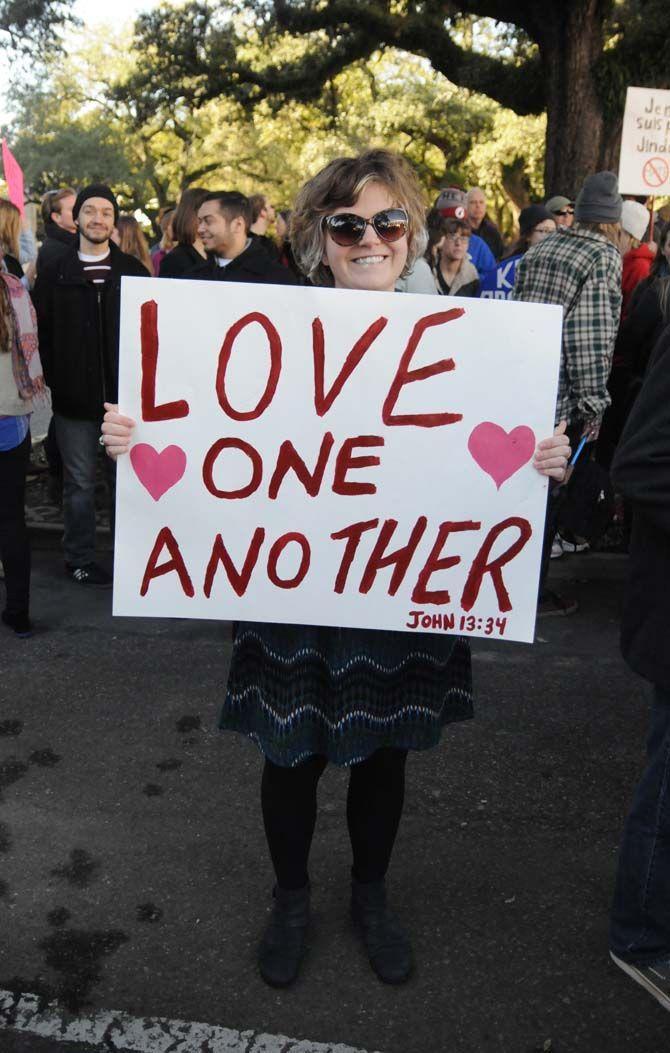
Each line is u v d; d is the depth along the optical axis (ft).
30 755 10.21
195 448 6.21
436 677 6.56
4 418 12.25
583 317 12.21
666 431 5.53
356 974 7.13
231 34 47.62
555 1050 6.50
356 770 7.02
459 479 6.19
